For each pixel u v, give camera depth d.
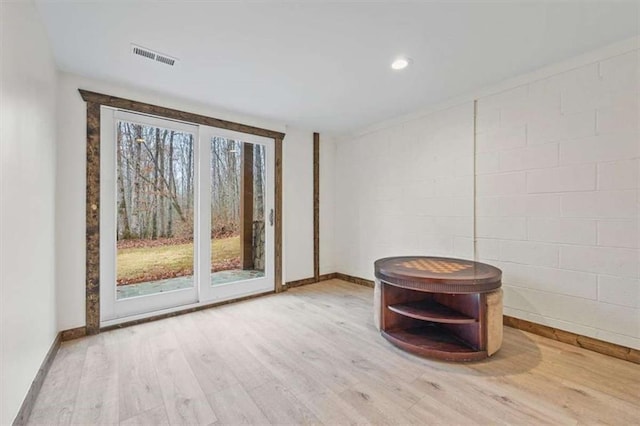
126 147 2.89
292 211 4.25
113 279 2.77
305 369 2.05
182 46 2.14
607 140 2.20
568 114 2.38
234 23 1.88
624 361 2.12
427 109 3.44
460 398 1.73
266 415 1.60
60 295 2.44
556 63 2.43
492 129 2.87
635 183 2.09
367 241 4.29
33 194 1.76
